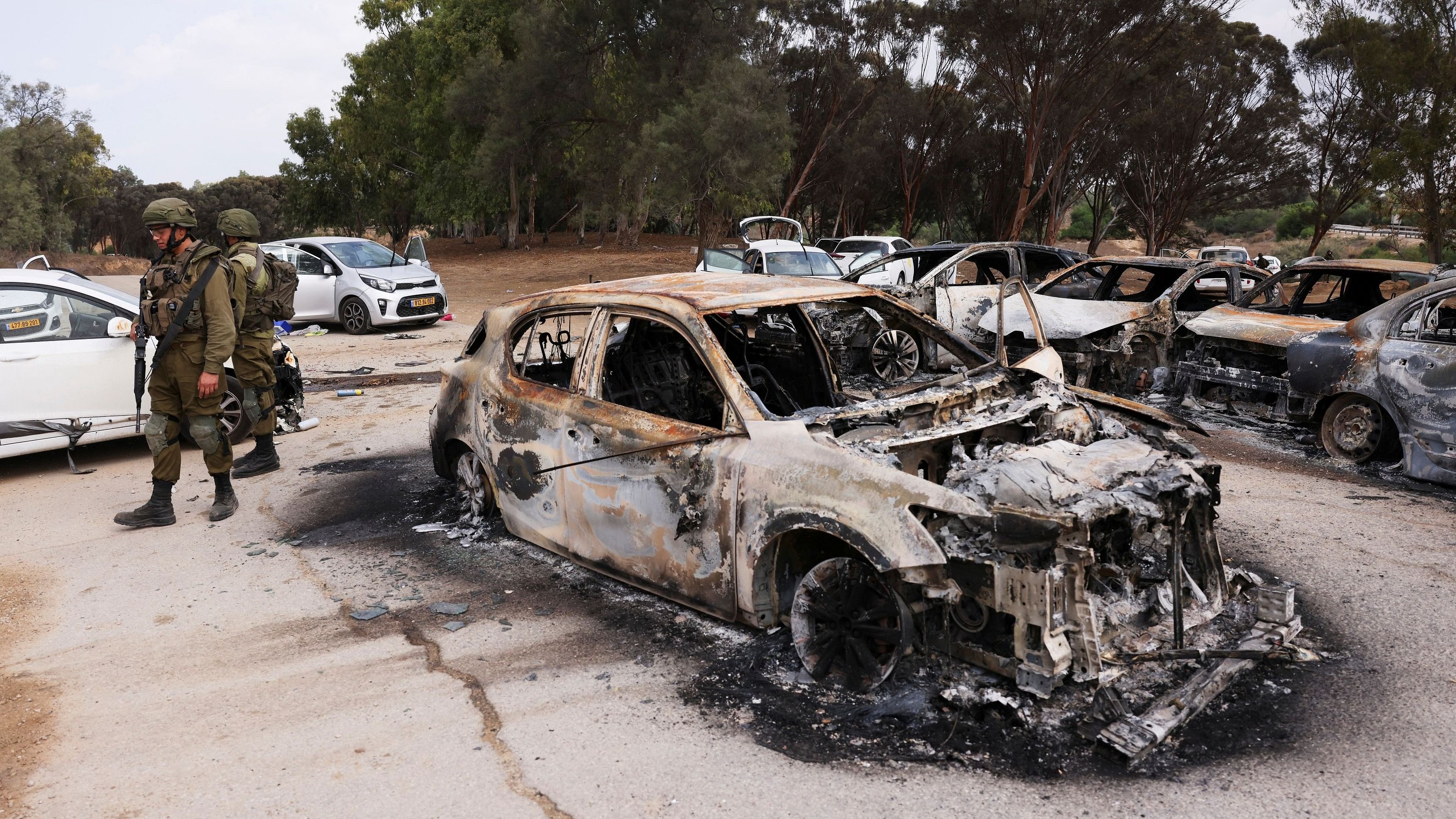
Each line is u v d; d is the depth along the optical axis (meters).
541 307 5.11
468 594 4.81
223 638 4.41
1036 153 29.67
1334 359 7.07
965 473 3.54
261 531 5.99
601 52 36.56
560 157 42.38
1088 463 3.70
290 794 3.11
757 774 3.11
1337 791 2.92
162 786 3.19
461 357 5.89
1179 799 2.89
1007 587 3.16
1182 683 3.52
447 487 6.80
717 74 28.72
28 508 6.64
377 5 51.97
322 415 9.68
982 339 10.52
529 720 3.54
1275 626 3.85
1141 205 43.56
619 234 45.62
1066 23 27.28
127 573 5.30
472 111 38.97
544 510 4.88
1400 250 41.88
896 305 4.79
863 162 40.59
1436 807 2.82
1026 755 3.13
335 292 16.91
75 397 7.34
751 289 4.52
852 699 3.54
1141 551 3.99
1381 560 4.98
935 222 58.78
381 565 5.30
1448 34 21.16
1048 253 11.76
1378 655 3.87
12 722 3.69
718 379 4.00
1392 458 6.95
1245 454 7.49
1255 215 76.62
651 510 4.16
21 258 49.75
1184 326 9.02
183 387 5.89
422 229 78.94
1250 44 40.91
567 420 4.62
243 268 6.27
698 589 4.03
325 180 60.12
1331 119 35.81
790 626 3.97
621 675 3.86
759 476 3.66
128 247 108.69
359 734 3.49
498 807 2.99
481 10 42.38
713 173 28.98
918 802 2.91
